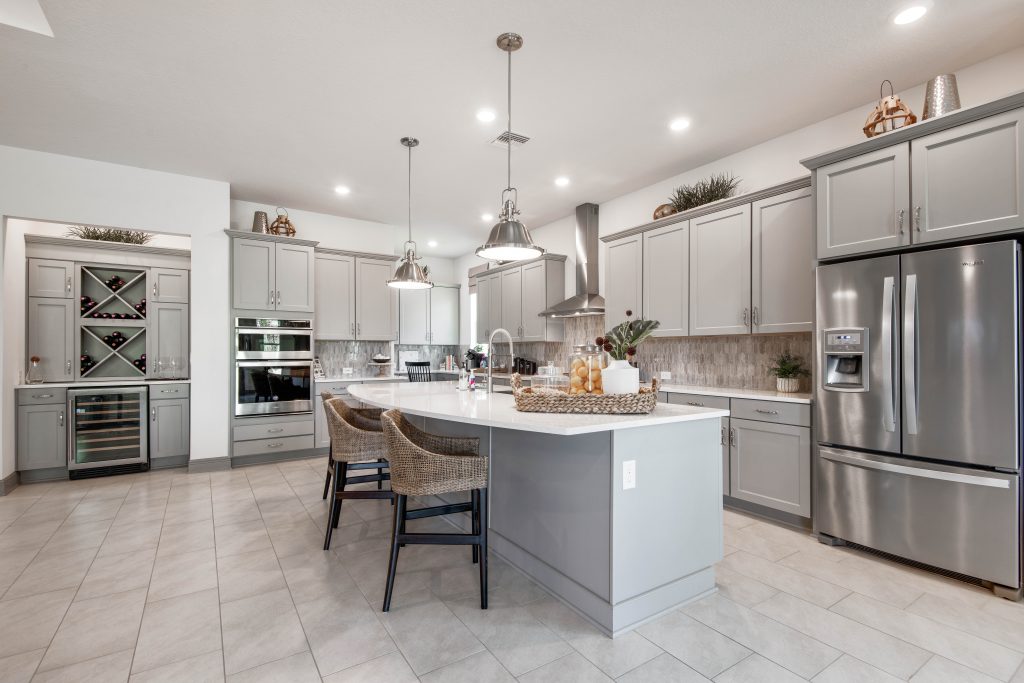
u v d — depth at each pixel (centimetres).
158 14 238
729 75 292
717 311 382
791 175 366
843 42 260
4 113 338
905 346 249
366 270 593
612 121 349
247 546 286
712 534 232
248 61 278
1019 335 220
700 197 402
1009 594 221
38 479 430
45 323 462
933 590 232
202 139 380
